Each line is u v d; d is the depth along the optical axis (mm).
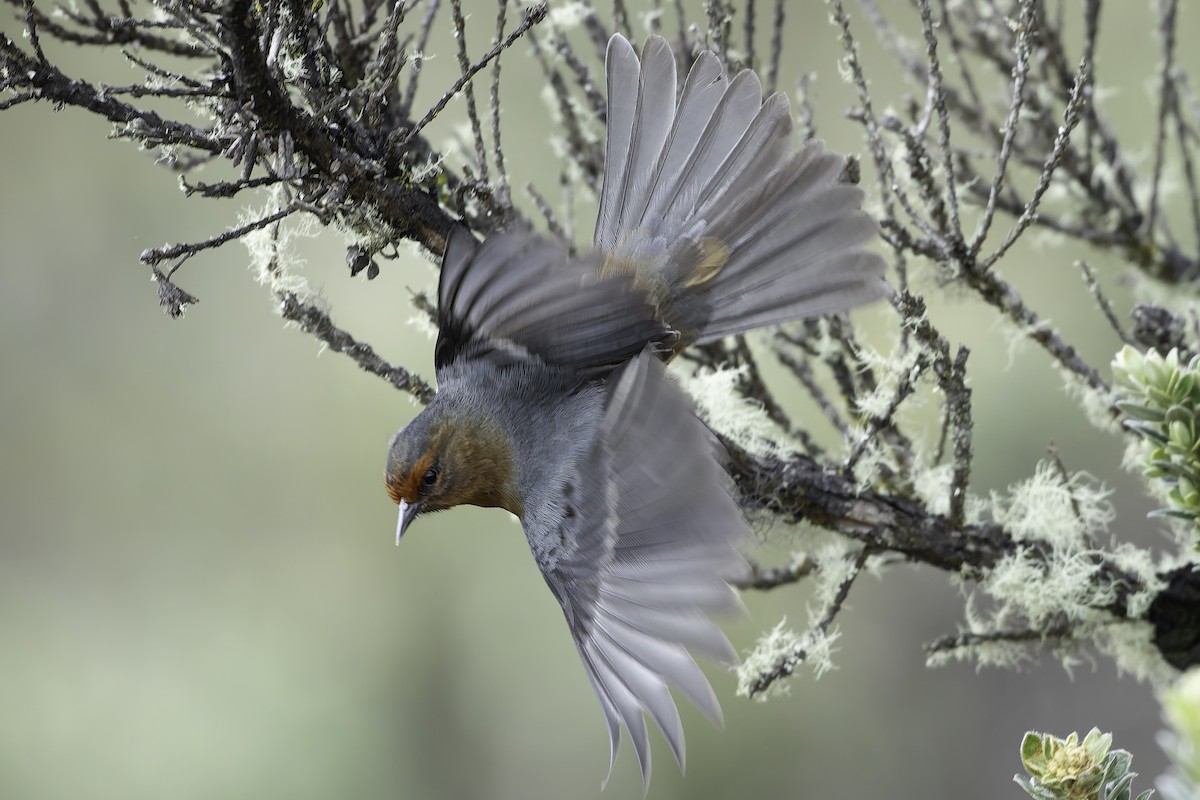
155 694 16516
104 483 16859
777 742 16688
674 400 6551
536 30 9914
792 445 8719
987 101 11523
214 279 16578
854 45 8047
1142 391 7066
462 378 7512
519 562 16906
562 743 16672
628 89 7707
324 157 7223
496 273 6805
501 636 16875
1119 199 10570
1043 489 8375
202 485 16906
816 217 7520
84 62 14609
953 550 8289
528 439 7305
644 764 6602
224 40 6883
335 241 15367
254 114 6879
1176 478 7004
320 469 16828
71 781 16125
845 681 16906
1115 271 12688
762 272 7523
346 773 16312
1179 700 4500
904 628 17047
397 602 16906
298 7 7074
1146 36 14367
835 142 14305
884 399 8195
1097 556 8312
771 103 7613
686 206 7555
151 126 6738
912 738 16766
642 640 6668
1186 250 13141
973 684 16891
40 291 16641
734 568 6363
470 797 16594
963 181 10258
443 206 8281
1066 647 8438
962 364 7809
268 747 16250
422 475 7484
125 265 16578
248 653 16562
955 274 8203
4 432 16766
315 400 16781
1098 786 5773
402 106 8328
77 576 16812
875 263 7480
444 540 16922
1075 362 8570
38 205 16438
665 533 6594
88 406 16844
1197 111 10594
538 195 8406
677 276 7520
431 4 8414
